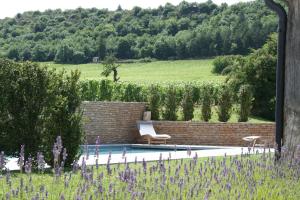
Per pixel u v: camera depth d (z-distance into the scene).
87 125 27.23
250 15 90.56
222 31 90.62
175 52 93.25
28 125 14.31
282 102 11.69
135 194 7.29
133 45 92.19
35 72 14.49
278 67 11.71
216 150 23.22
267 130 28.47
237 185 9.16
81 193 7.09
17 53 77.00
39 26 82.88
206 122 28.91
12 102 14.24
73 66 82.25
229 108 31.05
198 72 86.00
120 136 28.97
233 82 34.78
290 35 11.52
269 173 10.46
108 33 90.25
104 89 33.66
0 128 14.20
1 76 14.21
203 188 8.59
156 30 95.12
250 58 34.84
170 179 8.22
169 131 29.30
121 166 13.58
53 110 14.52
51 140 14.52
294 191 9.33
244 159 13.09
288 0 11.54
